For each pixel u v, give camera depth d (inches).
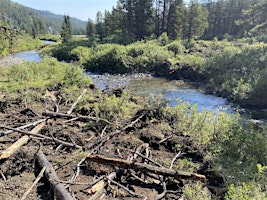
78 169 194.5
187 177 182.7
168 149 246.2
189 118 291.4
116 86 673.0
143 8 1518.2
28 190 167.5
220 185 183.0
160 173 185.9
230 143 224.8
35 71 547.8
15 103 359.3
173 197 173.0
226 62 722.8
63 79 489.1
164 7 1520.7
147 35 1588.3
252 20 934.4
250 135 224.7
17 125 281.6
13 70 520.7
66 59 1140.5
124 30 1640.0
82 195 167.2
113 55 928.9
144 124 292.4
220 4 1903.3
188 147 240.7
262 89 527.2
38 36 2659.9
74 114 324.5
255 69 634.8
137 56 938.7
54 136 260.2
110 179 181.0
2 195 164.9
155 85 700.0
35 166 200.7
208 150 233.0
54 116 305.0
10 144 235.9
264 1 847.7
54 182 169.5
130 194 173.2
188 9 1424.7
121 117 317.4
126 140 251.0
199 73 749.9
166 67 834.2
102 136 261.3
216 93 608.4
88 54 1060.5
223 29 1899.6
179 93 614.9
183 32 1493.6
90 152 219.8
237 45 1070.4
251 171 183.2
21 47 1363.2
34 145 237.8
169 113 319.6
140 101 417.7
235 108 510.6
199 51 1004.6
